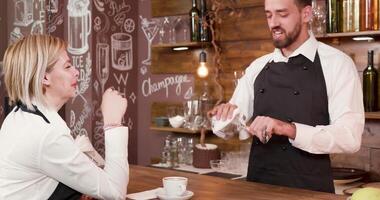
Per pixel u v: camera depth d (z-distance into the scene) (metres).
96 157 1.94
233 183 2.05
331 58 2.23
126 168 1.70
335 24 2.98
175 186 1.76
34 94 1.60
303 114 2.24
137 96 4.39
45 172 1.56
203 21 3.64
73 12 4.14
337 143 1.99
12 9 4.61
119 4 4.19
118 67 4.22
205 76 3.77
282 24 2.19
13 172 1.55
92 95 4.02
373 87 2.96
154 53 4.22
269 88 2.38
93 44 4.01
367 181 3.09
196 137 3.94
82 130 4.12
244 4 3.61
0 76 4.43
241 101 2.51
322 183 2.17
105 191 1.62
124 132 1.73
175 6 4.02
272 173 2.29
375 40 3.05
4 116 4.41
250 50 3.61
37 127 1.54
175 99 4.09
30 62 1.59
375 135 3.09
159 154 4.24
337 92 2.16
